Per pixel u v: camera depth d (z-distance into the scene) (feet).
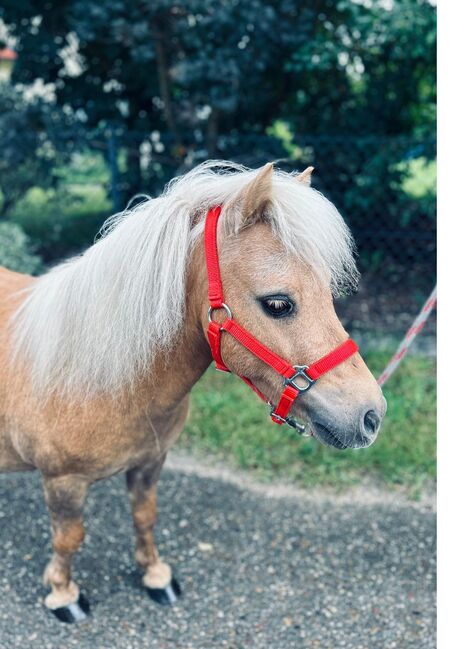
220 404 13.17
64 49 20.39
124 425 6.63
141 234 5.84
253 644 7.75
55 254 21.35
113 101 21.42
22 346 6.91
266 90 19.53
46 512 10.12
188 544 9.50
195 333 6.09
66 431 6.69
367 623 8.07
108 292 6.03
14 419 6.99
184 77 15.76
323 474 11.11
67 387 6.54
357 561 9.17
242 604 8.38
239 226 5.38
